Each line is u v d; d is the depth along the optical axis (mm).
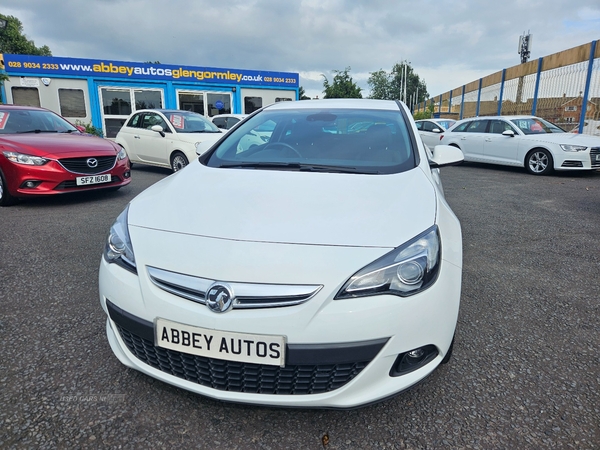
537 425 1850
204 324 1648
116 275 1869
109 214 5414
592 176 9352
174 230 1890
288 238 1766
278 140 2967
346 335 1618
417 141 2873
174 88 16500
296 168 2600
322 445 1749
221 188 2270
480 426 1845
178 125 8641
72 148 5785
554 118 14539
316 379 1674
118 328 1954
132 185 7535
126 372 2168
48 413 1874
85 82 15398
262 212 1964
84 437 1753
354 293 1632
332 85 23938
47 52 41500
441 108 29609
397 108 3348
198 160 2842
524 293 3195
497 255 4055
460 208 6078
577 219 5449
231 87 17250
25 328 2570
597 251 4176
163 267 1745
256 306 1621
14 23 33469
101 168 6000
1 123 6242
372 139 2898
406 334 1677
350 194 2150
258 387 1702
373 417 1899
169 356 1773
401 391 1729
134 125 9367
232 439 1774
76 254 3895
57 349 2357
